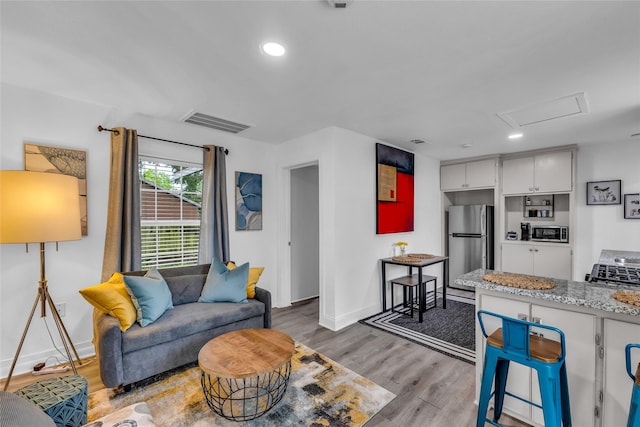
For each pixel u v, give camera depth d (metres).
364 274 3.79
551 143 4.18
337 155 3.45
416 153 4.85
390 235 4.25
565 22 1.58
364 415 1.89
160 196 3.30
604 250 3.80
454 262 5.36
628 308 1.41
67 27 1.64
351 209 3.62
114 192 2.80
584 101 2.65
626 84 2.31
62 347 2.62
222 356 1.89
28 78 2.27
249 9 1.48
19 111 2.42
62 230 2.20
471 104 2.74
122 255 2.82
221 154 3.57
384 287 3.98
